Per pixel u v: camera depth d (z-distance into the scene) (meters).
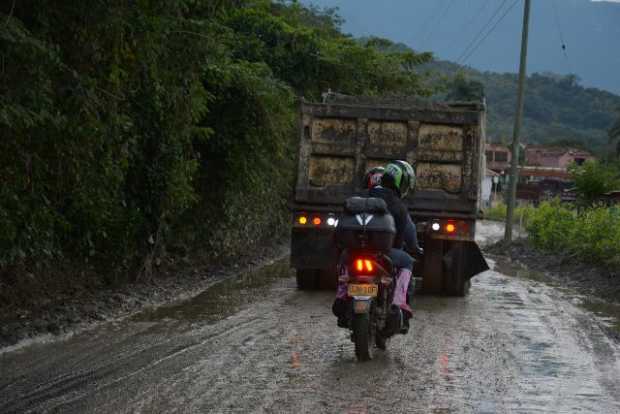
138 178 13.77
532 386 7.77
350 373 8.04
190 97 13.32
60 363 7.98
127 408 6.48
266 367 8.14
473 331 10.80
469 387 7.63
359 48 29.30
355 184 14.92
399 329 9.15
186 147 15.16
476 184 14.57
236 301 12.88
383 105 16.45
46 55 8.16
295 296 13.84
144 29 10.21
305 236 14.80
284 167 22.12
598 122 176.25
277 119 17.95
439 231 14.51
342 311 8.95
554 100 182.00
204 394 7.00
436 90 35.78
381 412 6.66
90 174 10.74
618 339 10.56
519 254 25.64
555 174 93.56
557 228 25.27
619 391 7.70
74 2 8.98
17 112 7.82
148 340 9.30
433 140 14.80
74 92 9.24
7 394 6.82
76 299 11.45
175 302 12.55
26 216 9.97
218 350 8.88
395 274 9.05
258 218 22.08
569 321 11.95
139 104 12.87
